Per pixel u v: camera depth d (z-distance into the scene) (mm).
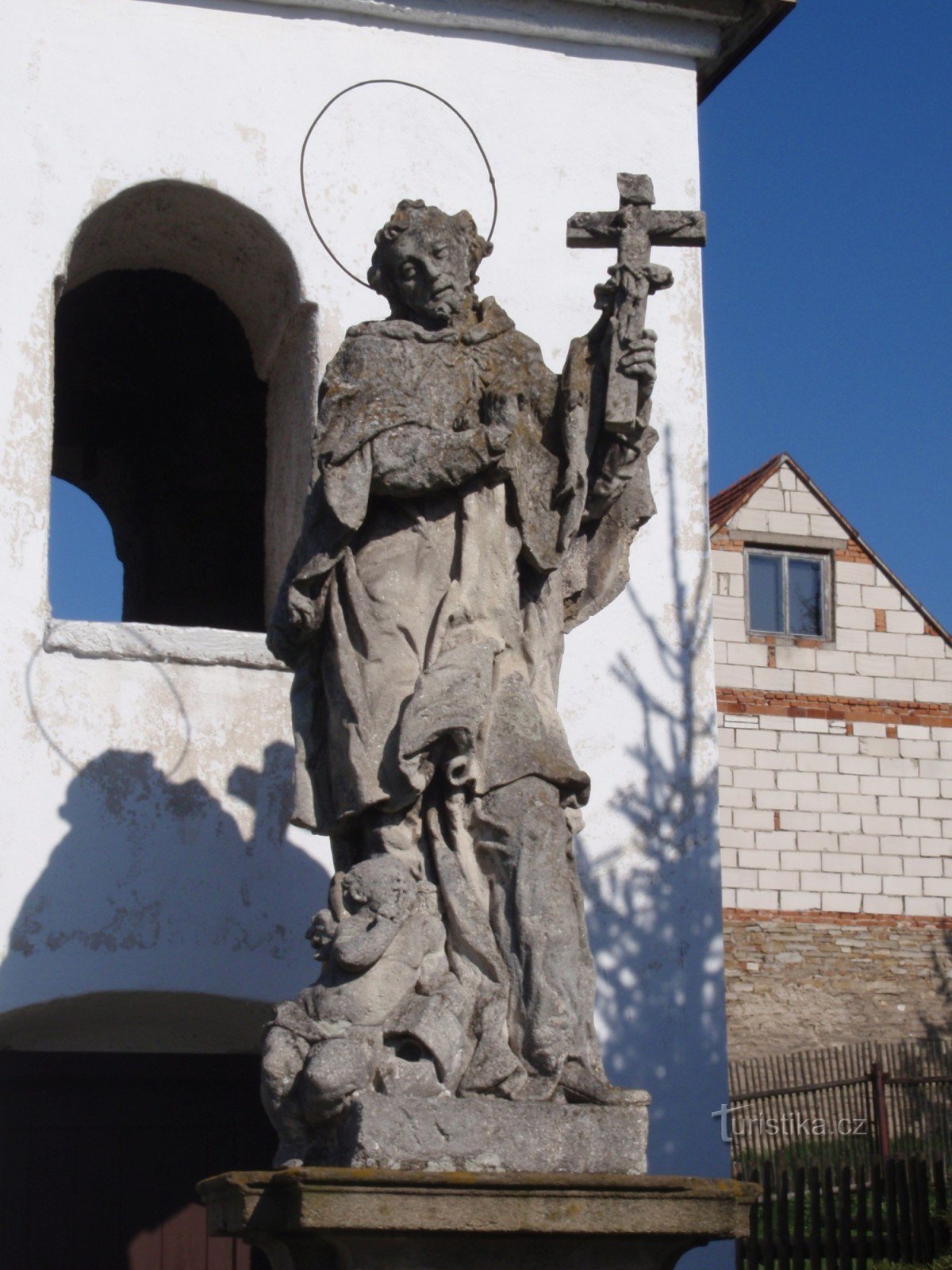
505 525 7199
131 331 14266
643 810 10297
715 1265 9727
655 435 7375
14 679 9625
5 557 9742
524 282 10875
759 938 22672
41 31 10484
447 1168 6172
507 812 6785
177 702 9812
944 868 23422
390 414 6957
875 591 24078
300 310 10531
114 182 10391
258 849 9750
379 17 11000
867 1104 19109
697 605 10648
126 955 9492
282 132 10703
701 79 11852
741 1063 20391
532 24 11219
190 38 10695
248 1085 10727
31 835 9500
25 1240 10234
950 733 23859
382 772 6789
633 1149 6402
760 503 24000
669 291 11062
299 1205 5875
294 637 7035
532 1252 6145
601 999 9992
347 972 6461
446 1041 6406
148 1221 10430
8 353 10000
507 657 7078
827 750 23438
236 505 15469
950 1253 11203
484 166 10961
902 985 22859
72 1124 10430
